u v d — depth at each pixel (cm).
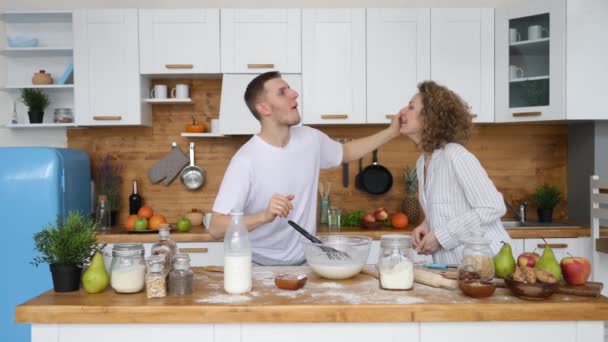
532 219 370
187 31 333
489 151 375
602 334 133
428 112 204
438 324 134
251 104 204
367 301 137
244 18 333
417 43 336
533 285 134
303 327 134
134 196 359
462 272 143
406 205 357
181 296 143
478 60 337
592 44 316
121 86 334
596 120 327
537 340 134
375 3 371
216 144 371
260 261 215
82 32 332
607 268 301
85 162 345
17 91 363
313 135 223
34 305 133
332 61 335
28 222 290
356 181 370
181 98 350
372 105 336
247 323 134
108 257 161
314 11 334
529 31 330
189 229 332
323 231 324
